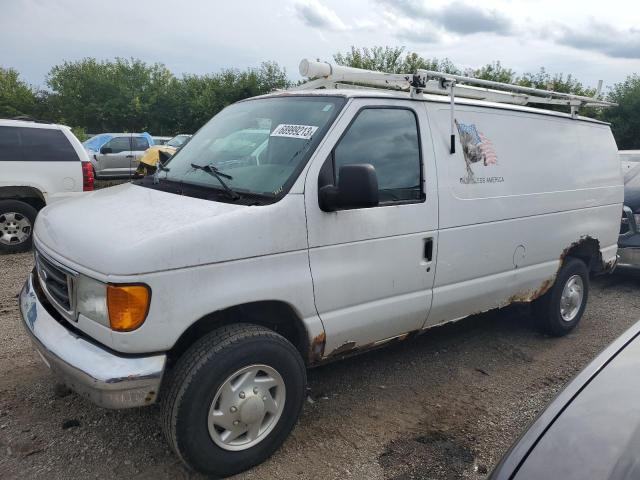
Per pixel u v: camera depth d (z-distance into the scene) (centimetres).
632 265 707
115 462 305
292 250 302
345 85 423
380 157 348
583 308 547
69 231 294
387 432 348
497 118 433
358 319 338
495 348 495
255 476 298
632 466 165
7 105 4334
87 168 851
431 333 525
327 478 300
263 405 295
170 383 276
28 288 335
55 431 331
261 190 309
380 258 344
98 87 4575
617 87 2858
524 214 445
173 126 4538
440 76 379
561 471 171
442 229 379
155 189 346
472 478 306
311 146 320
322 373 427
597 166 536
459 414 375
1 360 419
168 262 259
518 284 453
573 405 202
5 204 784
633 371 215
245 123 380
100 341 267
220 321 307
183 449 275
